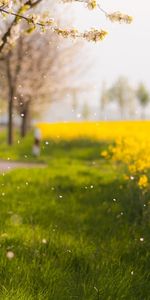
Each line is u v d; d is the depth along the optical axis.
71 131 27.91
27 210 8.07
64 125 34.56
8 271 4.89
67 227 7.07
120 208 8.41
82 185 10.80
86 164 17.98
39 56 28.95
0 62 27.50
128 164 11.01
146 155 10.59
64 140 24.94
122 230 6.94
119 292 4.62
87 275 4.97
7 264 5.05
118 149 11.68
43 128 31.48
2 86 31.17
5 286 4.54
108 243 6.27
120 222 7.55
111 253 5.78
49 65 29.80
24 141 27.03
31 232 6.41
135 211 7.83
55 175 12.26
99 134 25.66
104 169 14.69
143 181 7.85
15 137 42.97
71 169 13.92
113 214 7.91
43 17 4.69
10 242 5.92
